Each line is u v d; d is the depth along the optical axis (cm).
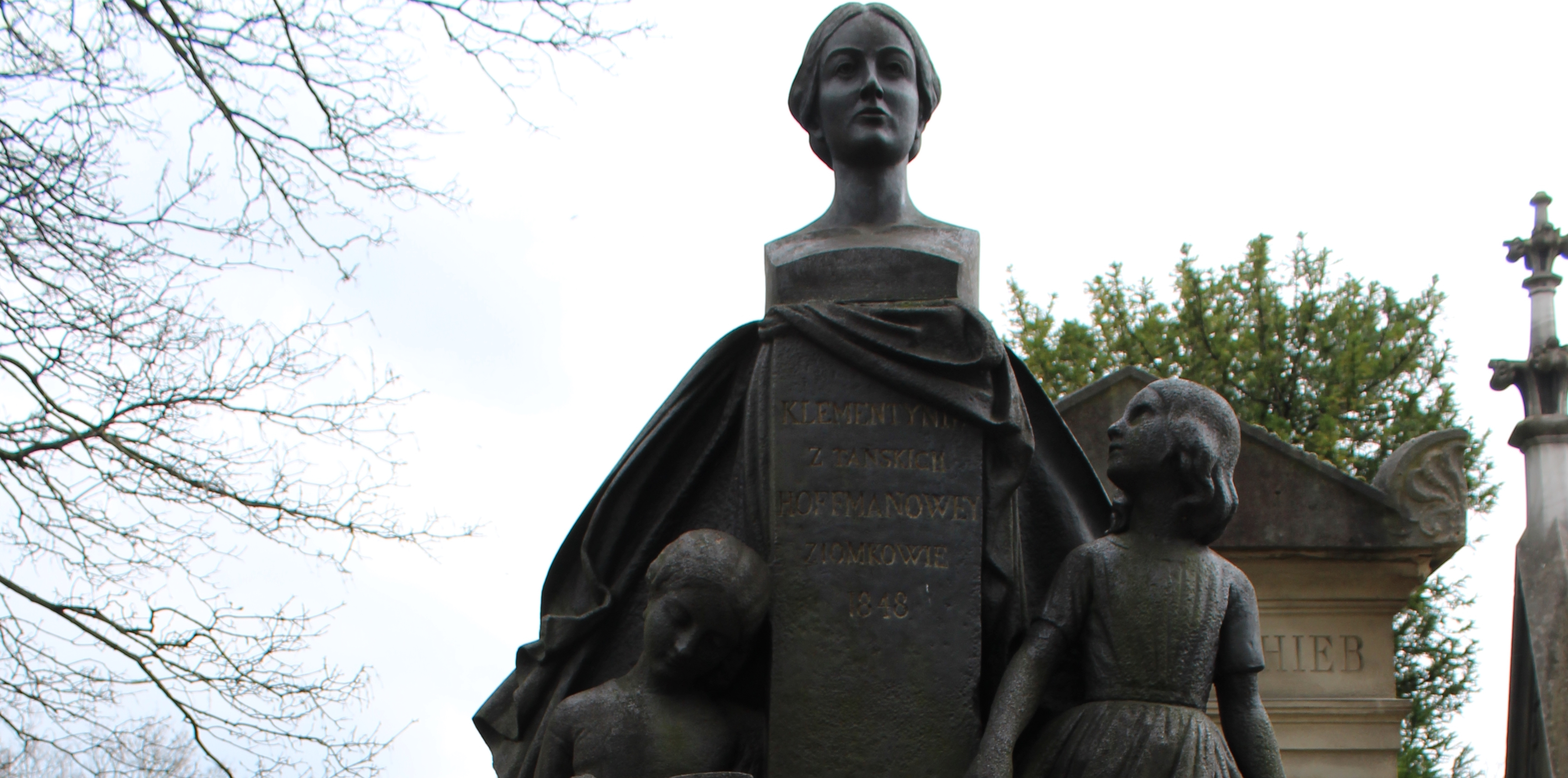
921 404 379
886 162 413
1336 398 1664
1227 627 367
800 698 364
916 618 368
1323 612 852
